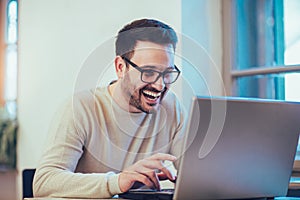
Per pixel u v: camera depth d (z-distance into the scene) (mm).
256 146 1515
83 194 1696
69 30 3951
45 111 4203
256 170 1554
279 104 1524
